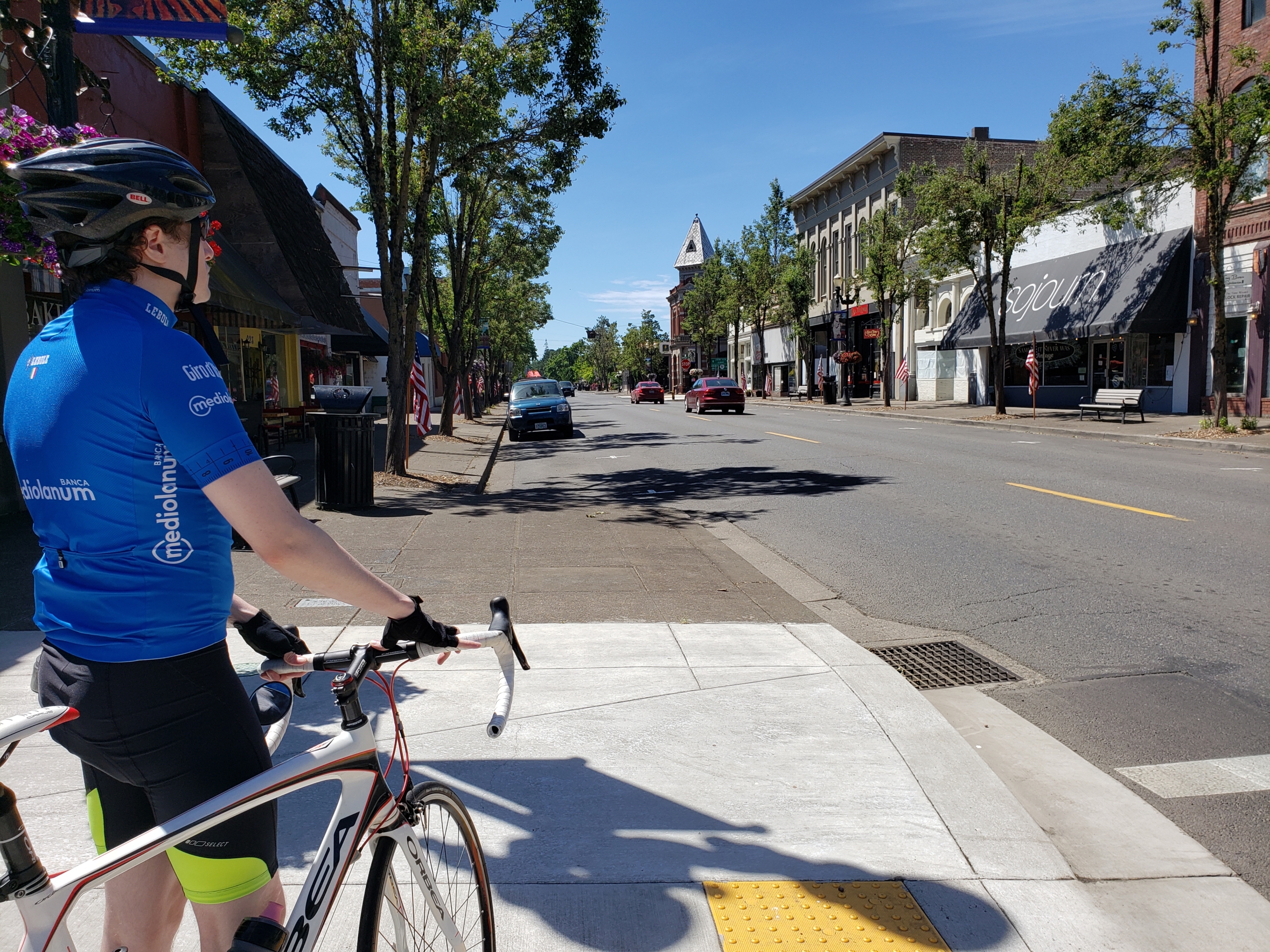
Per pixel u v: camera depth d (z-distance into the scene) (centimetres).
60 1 623
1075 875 302
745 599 672
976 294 3256
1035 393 2666
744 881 291
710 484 1373
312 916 165
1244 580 700
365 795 180
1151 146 1831
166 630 155
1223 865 316
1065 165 2308
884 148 3994
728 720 420
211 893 164
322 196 2911
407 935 196
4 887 135
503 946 258
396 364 1396
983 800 345
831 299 4612
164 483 153
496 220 2670
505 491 1344
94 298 160
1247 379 2117
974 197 2453
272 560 155
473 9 1326
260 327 1728
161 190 159
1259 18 2020
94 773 173
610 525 1016
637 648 532
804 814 333
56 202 155
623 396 9994
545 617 611
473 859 226
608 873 294
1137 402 2164
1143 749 417
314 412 1120
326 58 1229
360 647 184
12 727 135
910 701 445
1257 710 459
